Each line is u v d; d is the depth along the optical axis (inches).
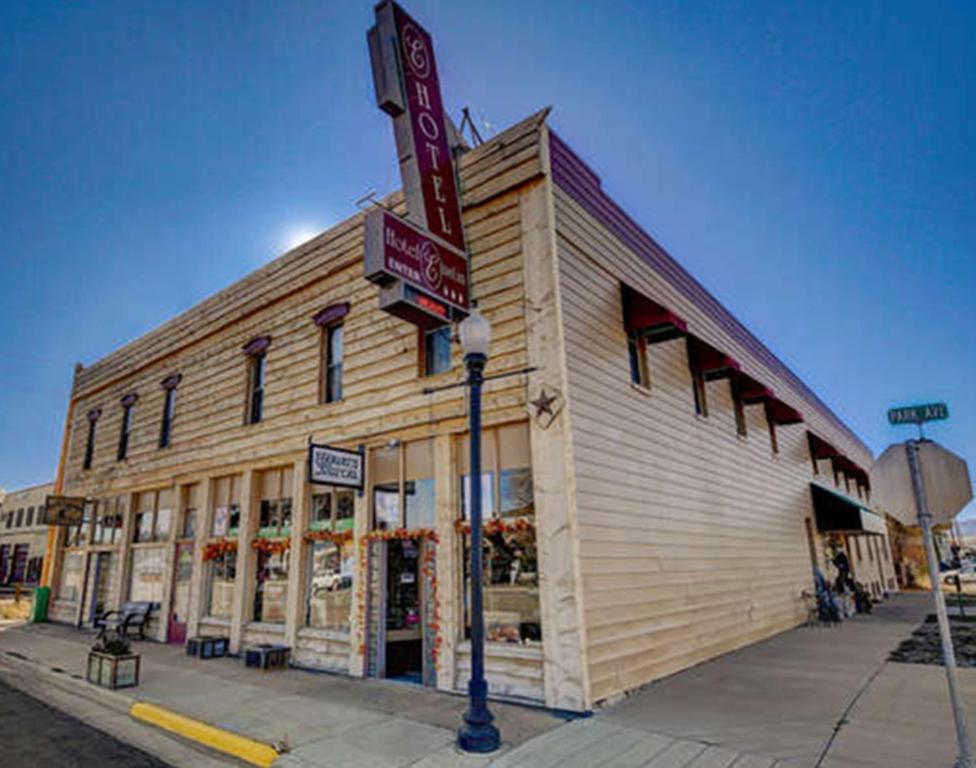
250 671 396.5
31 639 566.3
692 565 410.0
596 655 288.4
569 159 370.3
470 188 368.2
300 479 443.2
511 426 333.7
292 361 476.4
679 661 362.9
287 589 438.9
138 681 365.1
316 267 470.0
